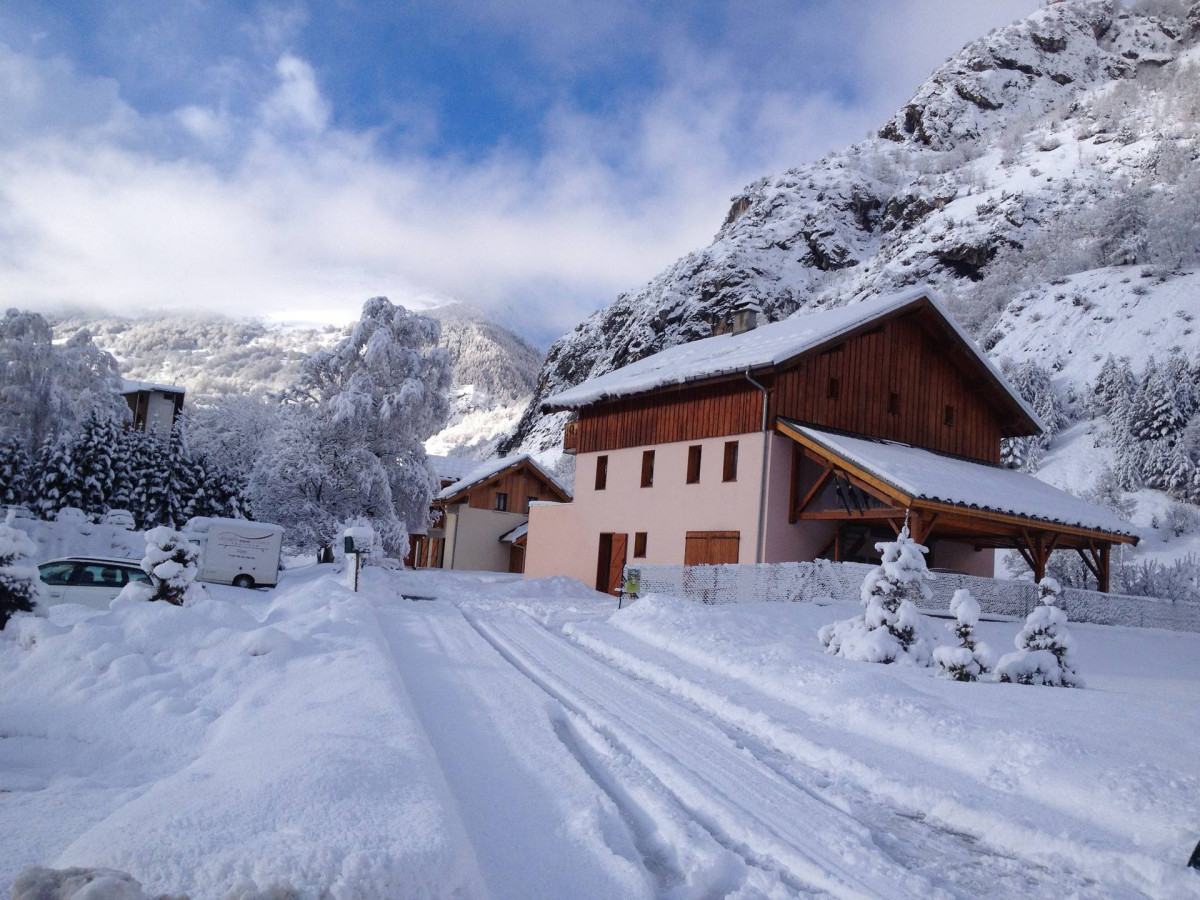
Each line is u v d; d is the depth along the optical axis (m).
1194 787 6.19
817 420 25.31
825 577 20.05
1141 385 60.03
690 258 197.62
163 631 10.25
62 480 42.09
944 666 11.87
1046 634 11.99
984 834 5.98
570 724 8.41
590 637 14.64
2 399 41.59
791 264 181.62
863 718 8.75
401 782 5.08
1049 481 58.88
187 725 7.72
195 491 49.34
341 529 32.19
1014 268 112.62
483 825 5.34
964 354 28.53
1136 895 4.97
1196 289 75.81
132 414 57.38
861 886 4.88
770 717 8.95
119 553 35.28
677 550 27.16
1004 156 175.62
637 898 4.48
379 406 34.75
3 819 5.33
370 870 3.78
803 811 6.17
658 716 8.97
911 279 141.25
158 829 4.11
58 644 9.30
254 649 9.87
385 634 13.91
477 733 7.60
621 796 6.25
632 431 30.06
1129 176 137.38
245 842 4.00
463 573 38.69
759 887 4.82
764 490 24.36
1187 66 183.00
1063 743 7.21
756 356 24.70
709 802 6.12
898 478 20.89
